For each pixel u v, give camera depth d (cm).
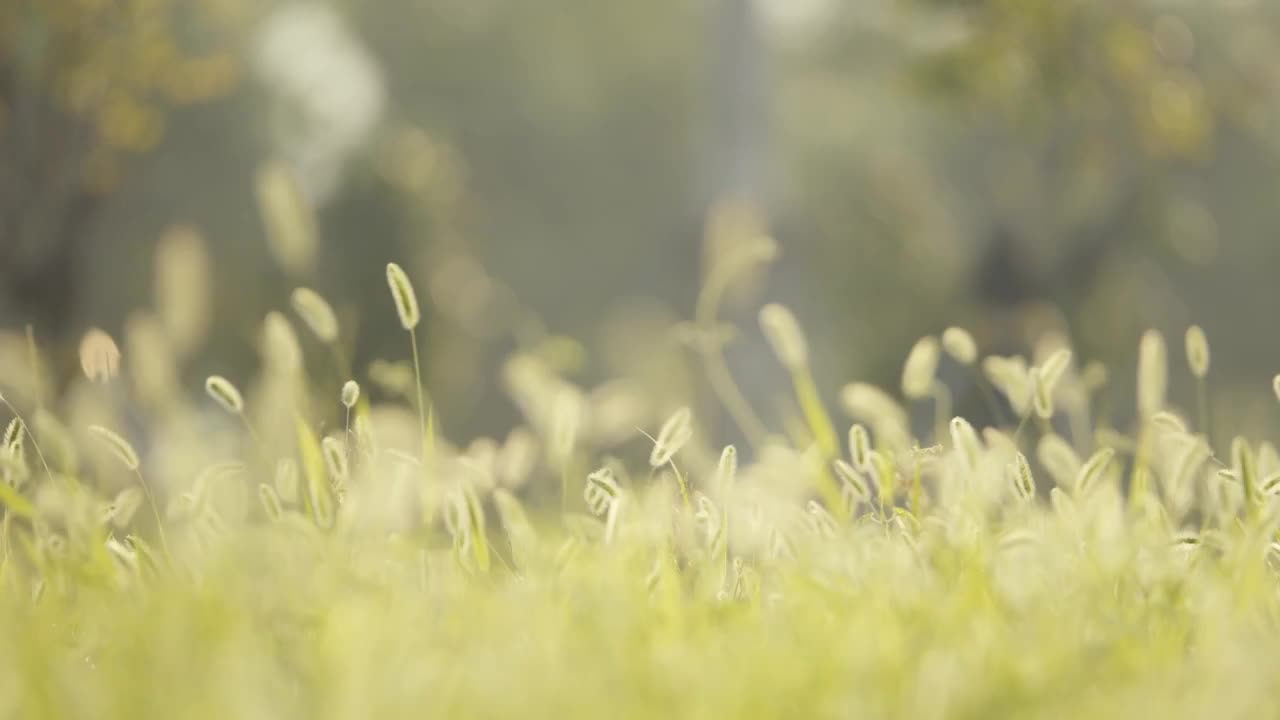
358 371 1742
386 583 265
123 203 2450
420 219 1873
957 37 1616
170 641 203
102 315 2494
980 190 1805
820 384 2447
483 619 254
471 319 1981
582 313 5409
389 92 4716
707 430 1639
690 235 2177
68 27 1439
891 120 3366
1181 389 3222
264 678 189
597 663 210
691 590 296
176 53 1522
